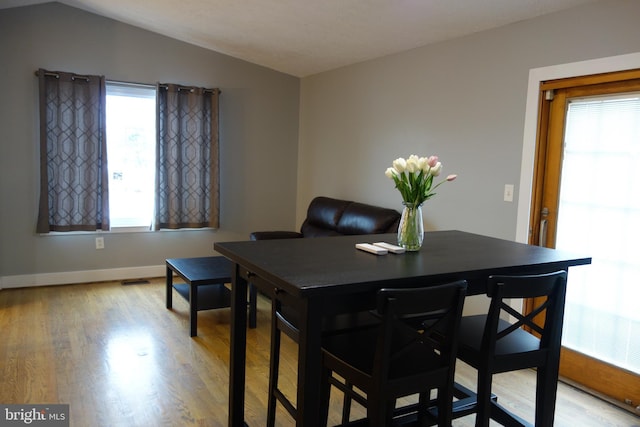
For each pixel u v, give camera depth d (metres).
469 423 2.46
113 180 4.89
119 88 4.82
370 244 2.19
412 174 2.05
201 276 3.60
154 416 2.43
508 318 3.25
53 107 4.46
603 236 2.82
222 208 5.52
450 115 3.72
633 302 2.69
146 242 5.13
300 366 1.62
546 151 3.08
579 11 2.79
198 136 5.12
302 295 1.46
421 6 3.21
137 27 4.83
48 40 4.48
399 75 4.26
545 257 2.06
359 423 1.96
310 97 5.69
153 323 3.76
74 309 4.03
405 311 1.55
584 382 2.92
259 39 4.62
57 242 4.71
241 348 2.15
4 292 4.45
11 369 2.89
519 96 3.16
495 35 3.32
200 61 5.19
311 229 5.05
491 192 3.39
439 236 2.58
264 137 5.70
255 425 2.37
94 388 2.69
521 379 3.00
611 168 2.76
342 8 3.52
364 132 4.76
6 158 4.44
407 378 1.62
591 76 2.76
